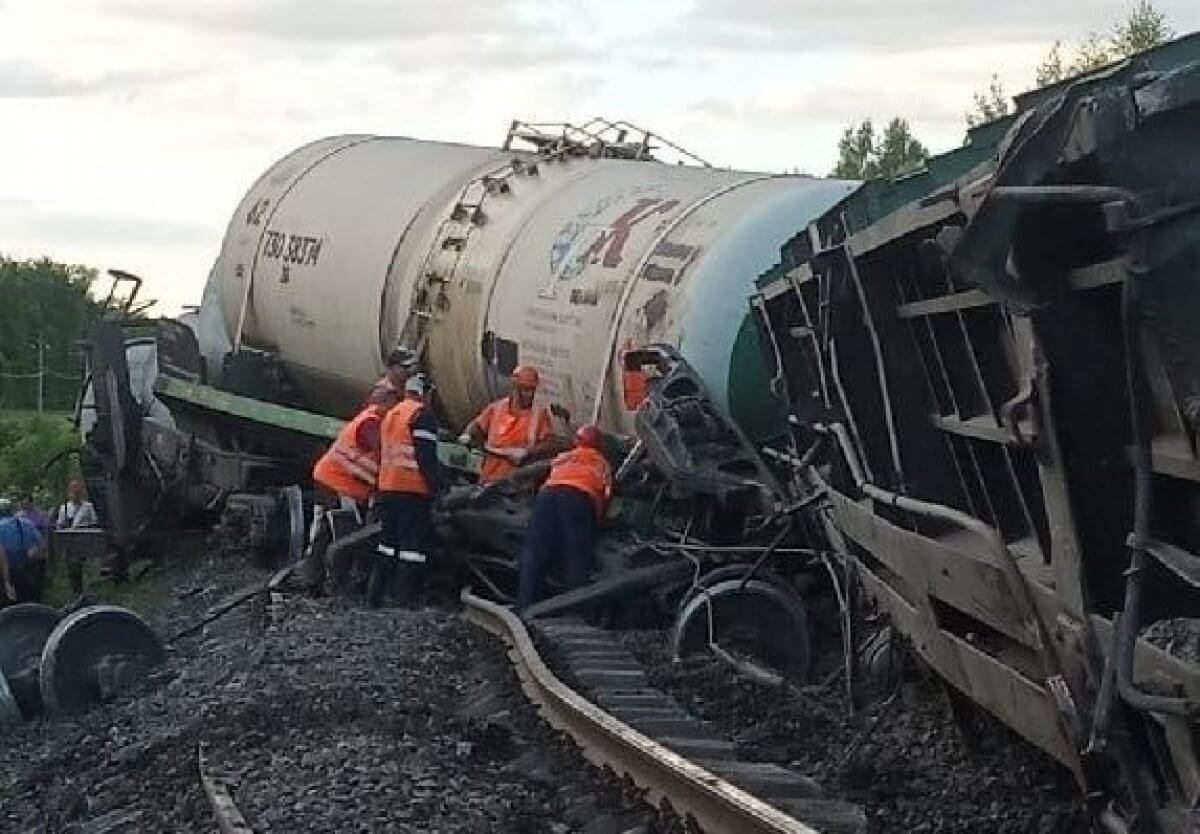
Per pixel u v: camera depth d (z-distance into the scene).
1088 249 5.80
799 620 13.04
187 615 18.92
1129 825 5.91
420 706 11.55
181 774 10.91
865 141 60.06
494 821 8.91
